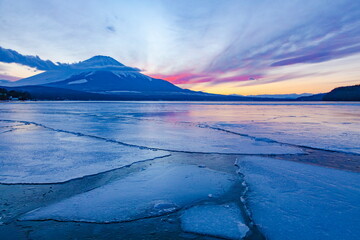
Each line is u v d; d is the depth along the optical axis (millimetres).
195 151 8289
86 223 3574
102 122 18016
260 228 3447
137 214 3867
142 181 5336
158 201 4340
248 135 11680
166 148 8695
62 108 43094
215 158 7438
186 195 4625
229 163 6906
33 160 6887
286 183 5227
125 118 22016
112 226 3510
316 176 5684
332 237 3182
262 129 14055
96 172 5887
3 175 5598
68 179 5375
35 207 4055
